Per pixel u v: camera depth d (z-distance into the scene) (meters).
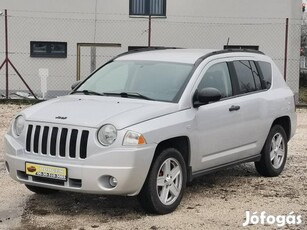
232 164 6.74
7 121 12.94
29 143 5.63
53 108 5.80
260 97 7.11
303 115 15.16
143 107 5.68
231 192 6.66
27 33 19.45
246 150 6.91
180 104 5.90
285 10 19.70
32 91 18.42
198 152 6.07
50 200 6.23
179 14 19.80
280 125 7.68
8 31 19.36
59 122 5.46
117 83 6.50
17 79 19.45
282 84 7.84
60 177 5.35
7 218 5.56
